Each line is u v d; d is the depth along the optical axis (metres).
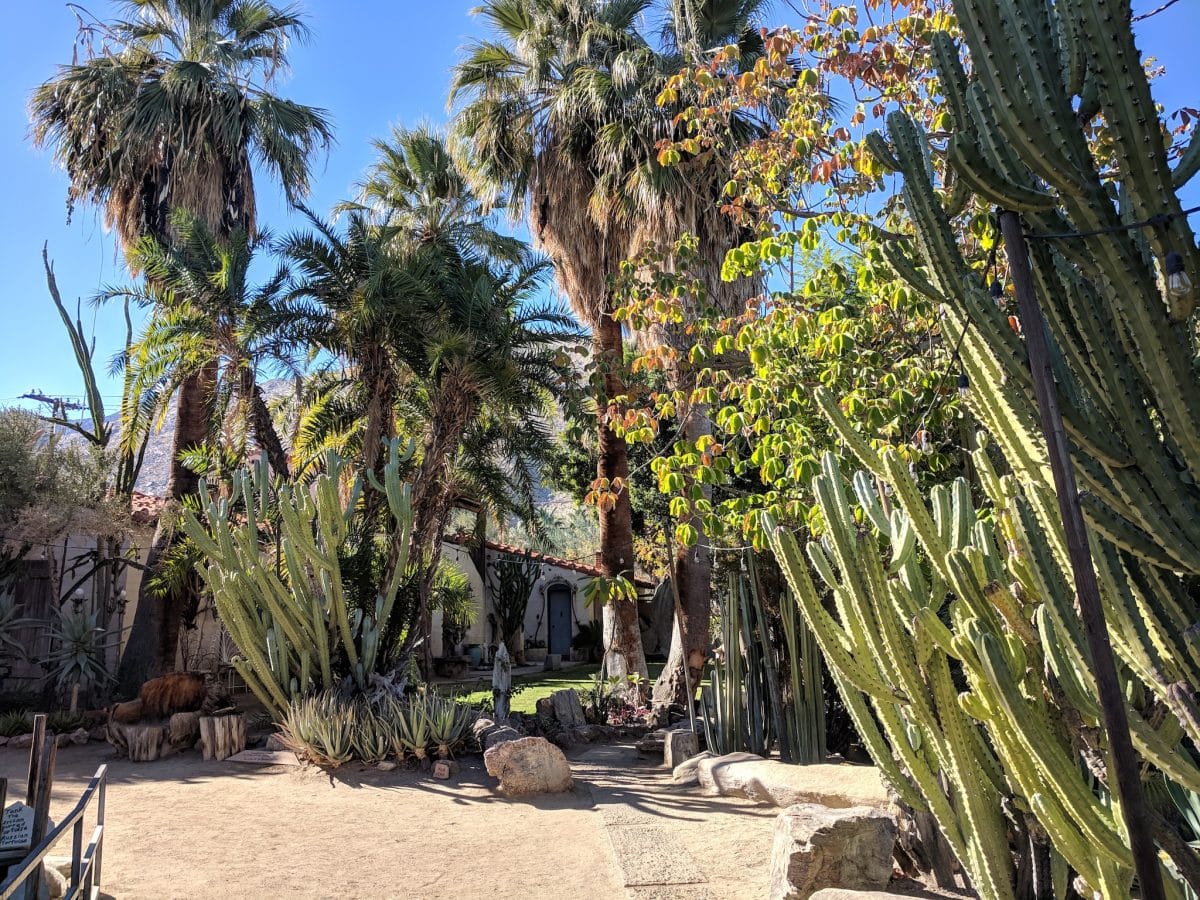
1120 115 2.42
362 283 13.62
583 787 8.73
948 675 3.97
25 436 14.27
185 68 15.69
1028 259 2.49
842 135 6.94
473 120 15.09
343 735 9.38
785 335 7.19
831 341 6.99
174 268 13.73
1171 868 3.33
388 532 13.62
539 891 5.46
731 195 8.95
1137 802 2.13
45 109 16.19
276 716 10.66
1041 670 3.52
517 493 16.75
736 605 9.45
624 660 14.51
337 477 10.90
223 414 14.65
